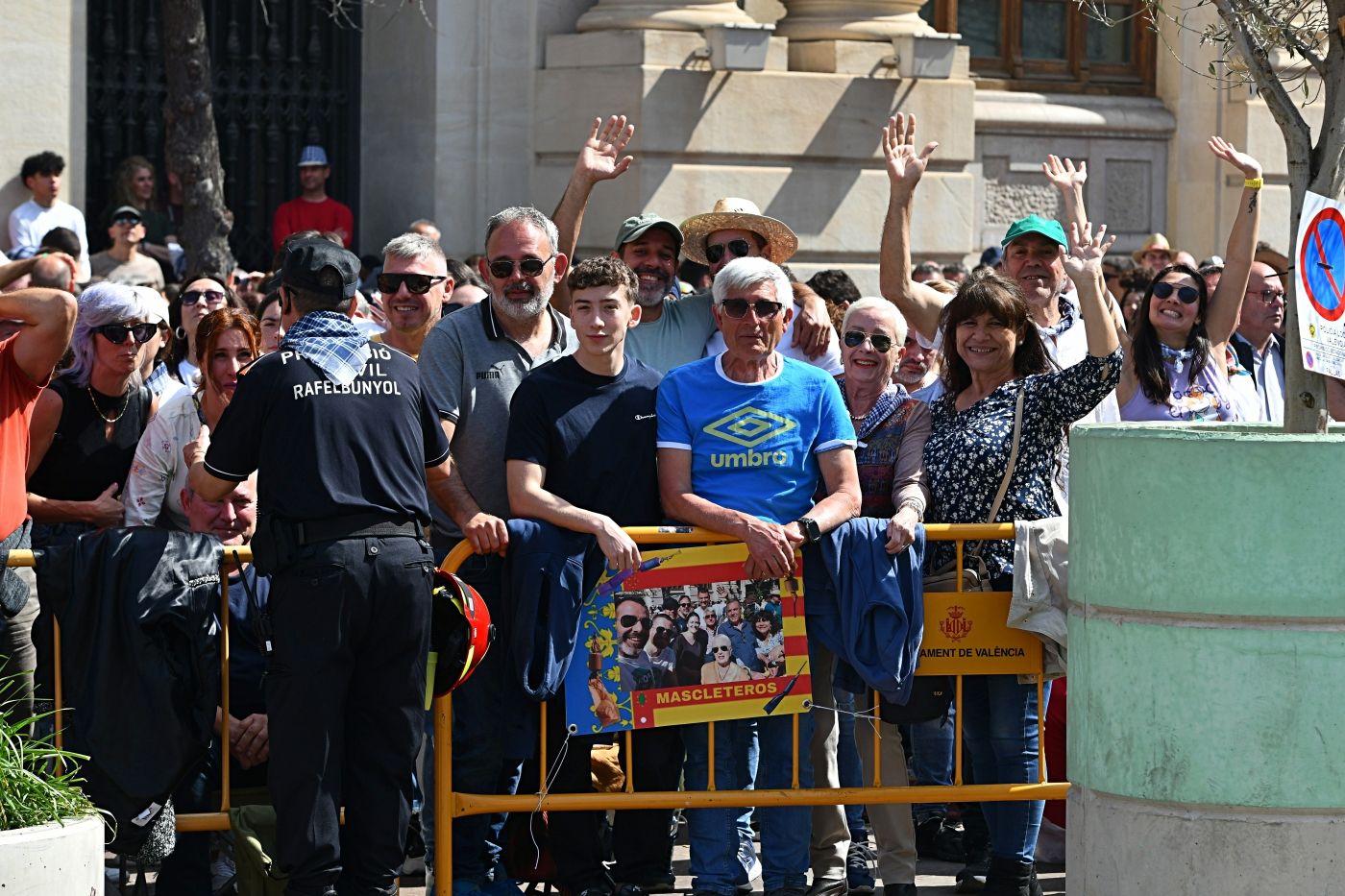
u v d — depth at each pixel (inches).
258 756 524.1
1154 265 1141.7
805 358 669.3
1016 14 1397.6
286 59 1226.6
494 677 522.6
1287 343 448.5
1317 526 407.2
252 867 494.9
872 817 550.0
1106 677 431.5
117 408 568.1
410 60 1196.5
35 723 499.2
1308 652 409.4
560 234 631.8
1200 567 414.0
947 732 564.4
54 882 407.2
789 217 1175.6
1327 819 412.8
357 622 470.0
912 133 671.1
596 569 509.0
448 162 1181.1
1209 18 1387.8
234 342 553.9
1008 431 540.7
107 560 481.4
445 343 542.3
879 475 554.9
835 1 1202.6
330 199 1203.2
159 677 476.4
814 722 540.7
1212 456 411.8
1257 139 1398.9
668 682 513.3
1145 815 424.8
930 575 540.7
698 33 1146.0
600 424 516.7
